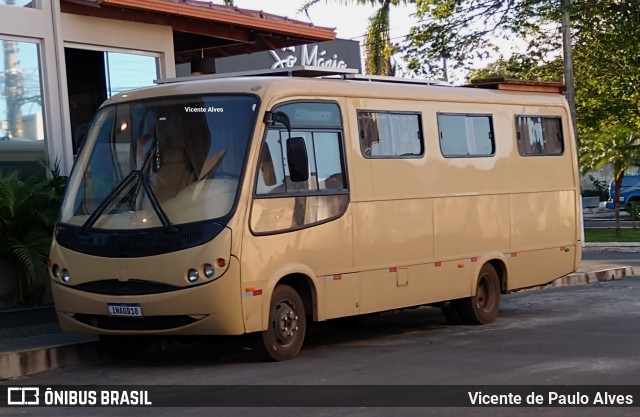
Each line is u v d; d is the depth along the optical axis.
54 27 15.11
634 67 31.33
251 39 18.23
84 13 15.55
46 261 13.37
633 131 31.27
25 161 14.80
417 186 13.51
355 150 12.57
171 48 16.98
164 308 10.75
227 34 17.73
